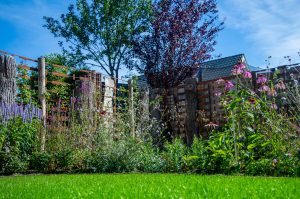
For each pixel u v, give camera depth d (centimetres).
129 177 465
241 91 577
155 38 1858
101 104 988
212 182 354
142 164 691
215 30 1917
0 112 670
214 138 622
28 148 688
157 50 1847
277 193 267
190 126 1063
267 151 546
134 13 2292
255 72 883
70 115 845
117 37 2280
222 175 499
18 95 832
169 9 1905
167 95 1166
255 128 583
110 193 290
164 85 1822
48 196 296
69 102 974
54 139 746
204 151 601
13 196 305
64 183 402
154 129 903
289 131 548
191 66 1823
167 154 686
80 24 2308
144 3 2291
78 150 732
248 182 349
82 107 848
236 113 590
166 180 393
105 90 1056
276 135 543
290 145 525
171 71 1808
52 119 784
